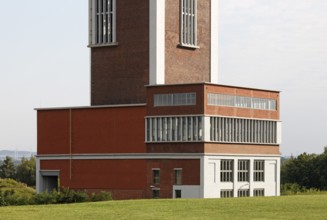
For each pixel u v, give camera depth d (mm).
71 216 66188
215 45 141125
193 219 64125
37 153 137875
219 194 121812
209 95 120750
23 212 70125
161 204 80188
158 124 124688
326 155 198125
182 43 135000
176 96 122938
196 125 120438
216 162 121438
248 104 127562
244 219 64250
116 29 136375
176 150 122312
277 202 82312
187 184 120812
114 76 136625
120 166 128500
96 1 139250
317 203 80250
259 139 129375
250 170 127125
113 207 76188
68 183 133875
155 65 131375
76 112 133750
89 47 139000
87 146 132375
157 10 131875
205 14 140250
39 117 138000
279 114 133500
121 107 128875
